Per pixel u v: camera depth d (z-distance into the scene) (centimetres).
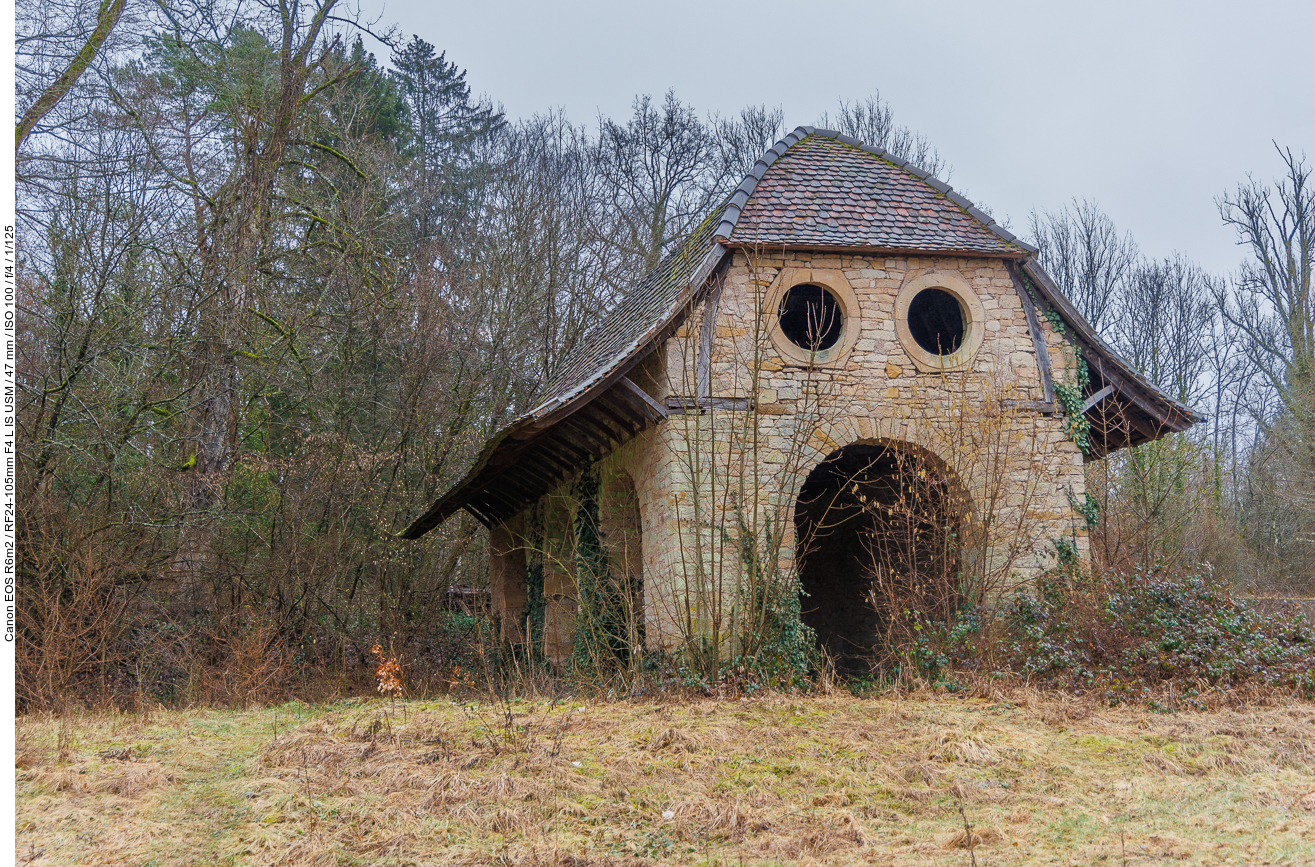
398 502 1606
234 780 673
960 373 1114
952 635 1001
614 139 2775
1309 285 2494
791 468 1055
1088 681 905
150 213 1341
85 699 1038
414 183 1980
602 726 803
